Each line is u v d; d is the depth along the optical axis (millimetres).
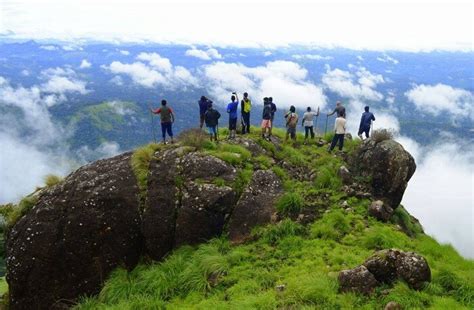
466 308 12992
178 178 21391
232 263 17656
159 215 20719
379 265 14344
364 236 18297
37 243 20641
